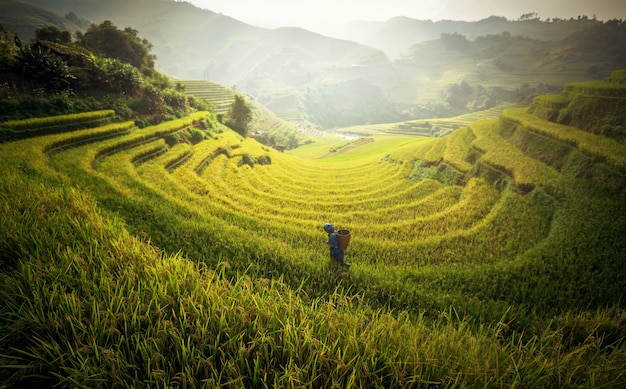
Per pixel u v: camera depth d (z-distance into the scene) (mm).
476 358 4199
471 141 34406
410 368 3990
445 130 133875
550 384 3873
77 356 3711
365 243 17078
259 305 4926
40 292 4699
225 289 5367
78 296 4688
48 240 6422
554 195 20250
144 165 26609
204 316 4527
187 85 117812
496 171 25812
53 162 20141
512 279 12734
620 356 4484
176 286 5164
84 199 10328
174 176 26547
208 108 69250
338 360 3865
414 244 17578
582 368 4160
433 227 20609
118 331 3975
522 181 22406
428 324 7863
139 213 12797
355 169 45250
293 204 26688
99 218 8539
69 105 30703
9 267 5539
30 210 8055
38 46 38344
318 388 3814
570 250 14531
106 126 30578
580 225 16531
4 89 28172
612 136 22922
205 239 11352
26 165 16047
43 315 4129
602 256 13836
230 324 4441
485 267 14117
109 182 17469
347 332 4570
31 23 166750
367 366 3842
